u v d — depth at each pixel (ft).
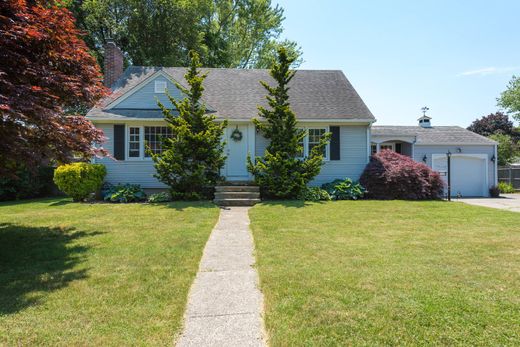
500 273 12.76
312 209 30.17
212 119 36.06
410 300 10.11
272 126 37.19
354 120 42.01
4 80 14.17
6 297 10.45
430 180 40.04
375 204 33.99
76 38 18.70
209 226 22.66
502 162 76.33
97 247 17.02
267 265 13.91
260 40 97.91
